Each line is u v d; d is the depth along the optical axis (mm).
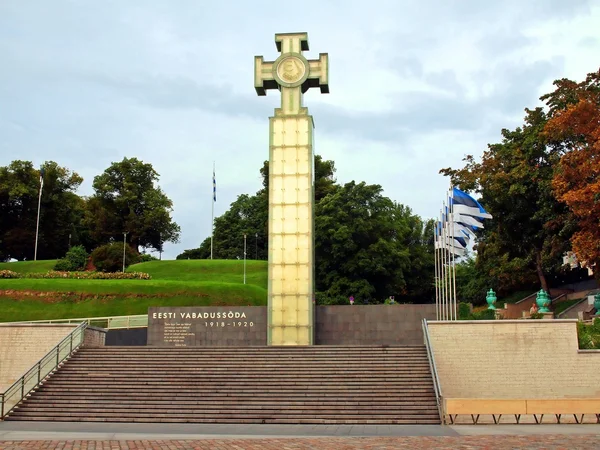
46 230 95250
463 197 36906
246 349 30406
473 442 17000
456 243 36375
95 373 28109
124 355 29906
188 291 55031
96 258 84562
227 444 17078
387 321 37938
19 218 93188
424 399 24859
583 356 29719
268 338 35688
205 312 38781
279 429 21453
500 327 30297
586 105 35375
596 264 35875
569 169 34812
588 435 18469
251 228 105812
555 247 40500
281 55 38625
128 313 51969
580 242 34156
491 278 60594
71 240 100375
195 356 29562
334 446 16484
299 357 29219
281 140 37594
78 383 27156
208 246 113188
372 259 66875
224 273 77688
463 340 30281
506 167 43531
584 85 40344
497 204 44844
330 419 23531
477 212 36750
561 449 15367
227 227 109000
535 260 47562
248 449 16047
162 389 26328
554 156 40875
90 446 16656
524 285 58344
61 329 31750
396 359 28703
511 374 29828
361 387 25938
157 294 54219
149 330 38812
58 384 27125
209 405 24859
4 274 59344
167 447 16484
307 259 36250
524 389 29625
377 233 68938
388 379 26609
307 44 39219
